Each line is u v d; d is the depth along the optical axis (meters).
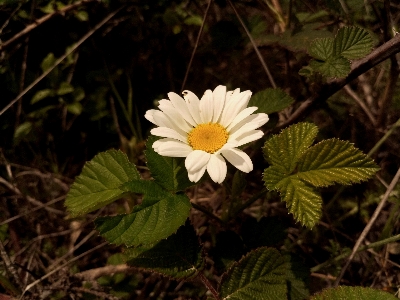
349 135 0.24
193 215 0.23
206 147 0.15
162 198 0.15
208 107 0.15
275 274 0.15
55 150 0.26
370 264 0.20
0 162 0.25
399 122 0.20
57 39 0.24
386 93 0.21
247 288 0.15
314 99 0.19
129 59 0.26
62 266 0.20
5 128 0.25
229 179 0.23
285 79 0.26
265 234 0.18
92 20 0.24
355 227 0.22
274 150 0.15
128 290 0.21
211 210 0.22
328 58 0.16
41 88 0.25
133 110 0.26
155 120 0.15
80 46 0.25
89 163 0.17
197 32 0.27
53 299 0.21
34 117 0.25
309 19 0.23
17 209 0.24
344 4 0.21
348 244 0.22
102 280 0.21
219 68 0.27
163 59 0.27
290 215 0.23
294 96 0.25
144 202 0.14
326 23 0.22
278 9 0.23
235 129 0.15
